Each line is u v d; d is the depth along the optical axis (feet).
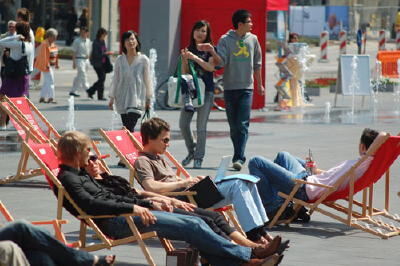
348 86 209.36
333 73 319.47
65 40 424.46
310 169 82.43
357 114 194.59
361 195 95.76
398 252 71.15
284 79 206.69
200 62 109.91
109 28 355.77
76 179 62.23
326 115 190.39
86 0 424.46
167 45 191.01
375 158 77.15
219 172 71.72
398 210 87.81
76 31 415.85
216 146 134.92
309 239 75.25
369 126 167.32
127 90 116.78
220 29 193.06
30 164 112.37
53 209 84.33
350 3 556.92
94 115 177.68
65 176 62.23
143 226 62.13
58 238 58.18
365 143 78.79
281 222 79.97
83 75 220.64
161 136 71.20
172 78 111.55
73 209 62.64
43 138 98.02
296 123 171.73
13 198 89.92
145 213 60.64
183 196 70.08
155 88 191.62
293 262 66.28
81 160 62.85
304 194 79.00
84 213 61.98
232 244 60.70
